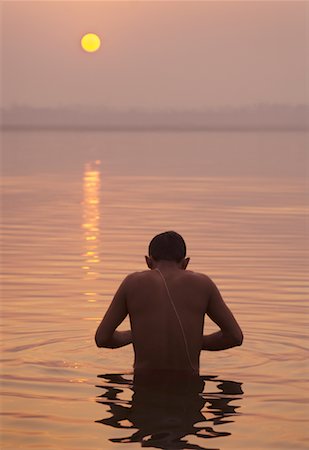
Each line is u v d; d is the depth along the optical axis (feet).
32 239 45.09
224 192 83.30
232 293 27.68
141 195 78.84
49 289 28.37
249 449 12.15
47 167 131.34
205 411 14.02
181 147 262.88
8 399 14.74
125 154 195.42
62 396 14.94
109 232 48.55
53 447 12.26
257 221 55.62
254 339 19.90
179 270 17.22
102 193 81.20
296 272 32.96
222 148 251.80
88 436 12.74
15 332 20.58
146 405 14.38
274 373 16.67
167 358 16.69
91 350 18.52
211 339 17.17
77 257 37.55
